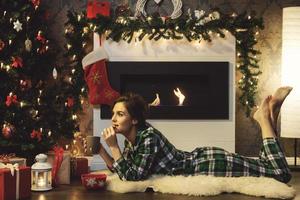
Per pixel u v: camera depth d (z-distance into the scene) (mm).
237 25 4125
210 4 4355
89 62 4102
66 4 4348
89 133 4352
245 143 4395
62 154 3342
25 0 3928
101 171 3811
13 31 3773
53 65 4289
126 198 2900
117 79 4191
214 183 3023
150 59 4203
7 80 3793
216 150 3227
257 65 4203
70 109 4191
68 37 4219
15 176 2807
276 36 4371
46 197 2926
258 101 4383
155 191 3088
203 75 4262
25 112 3828
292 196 2945
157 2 4336
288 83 4012
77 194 3020
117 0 4352
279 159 3146
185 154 3236
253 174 3156
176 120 4211
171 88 4305
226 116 4219
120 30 4102
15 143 3707
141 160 3043
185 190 2994
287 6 4344
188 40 4148
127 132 3160
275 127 3285
